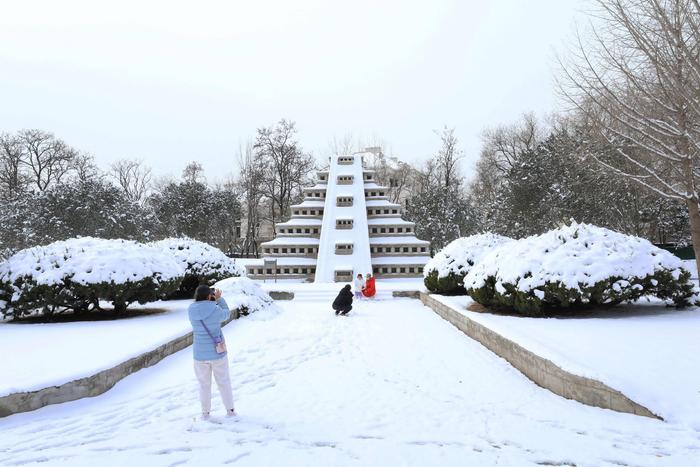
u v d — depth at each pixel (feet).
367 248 122.62
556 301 42.22
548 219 138.82
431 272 71.87
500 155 210.79
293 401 25.03
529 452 17.79
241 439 19.15
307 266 126.21
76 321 46.50
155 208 203.82
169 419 21.81
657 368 24.44
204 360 21.65
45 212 129.59
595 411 22.22
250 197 206.39
